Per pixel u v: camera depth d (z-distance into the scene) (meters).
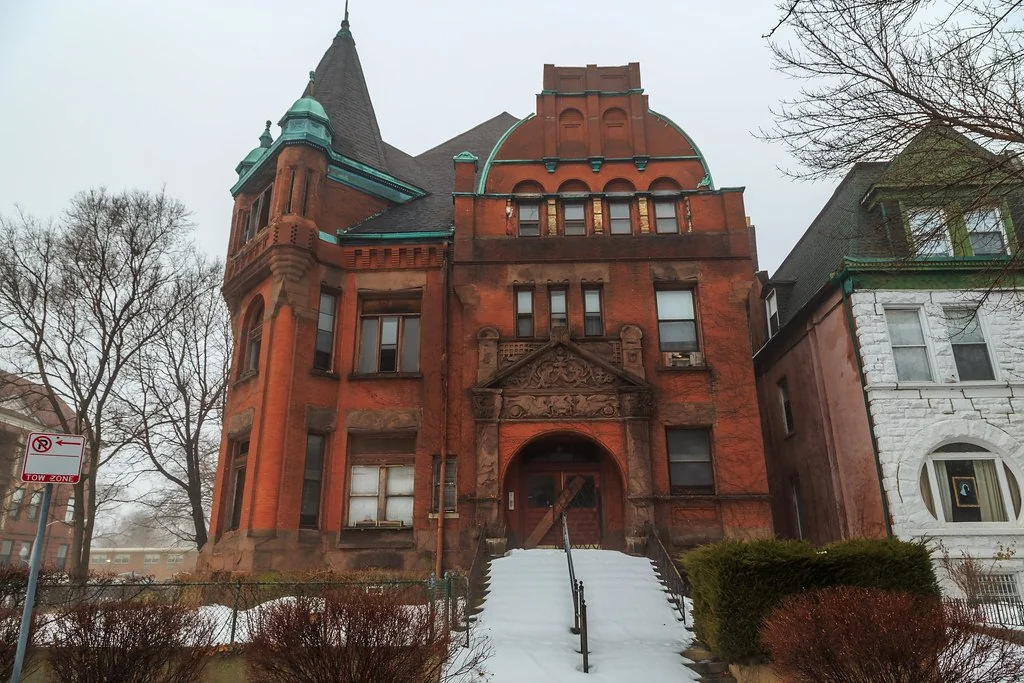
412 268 22.23
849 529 19.06
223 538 20.00
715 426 19.52
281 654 7.14
